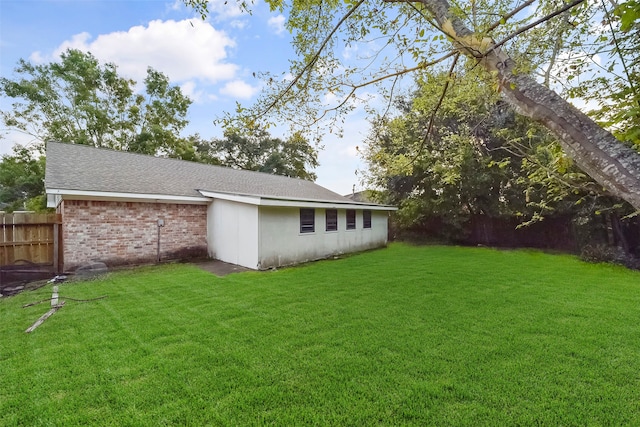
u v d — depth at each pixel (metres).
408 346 3.61
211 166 13.78
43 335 3.88
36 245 7.42
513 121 9.71
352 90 2.83
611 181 1.21
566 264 9.44
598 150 1.26
